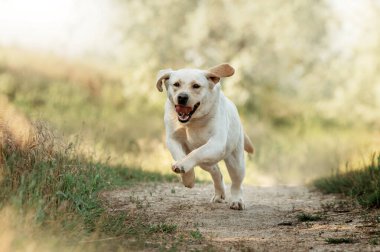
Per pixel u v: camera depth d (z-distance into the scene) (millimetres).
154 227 6566
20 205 5492
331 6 35938
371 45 32188
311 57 36250
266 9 32656
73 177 7109
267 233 6539
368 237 6109
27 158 7000
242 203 8062
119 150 16359
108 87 34844
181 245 5902
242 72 32719
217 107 7020
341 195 9852
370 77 32844
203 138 7004
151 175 11836
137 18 33938
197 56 33375
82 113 27859
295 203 8984
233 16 32844
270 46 33250
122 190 9352
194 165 6727
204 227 6887
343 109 34562
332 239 5949
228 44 33375
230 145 7562
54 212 6004
